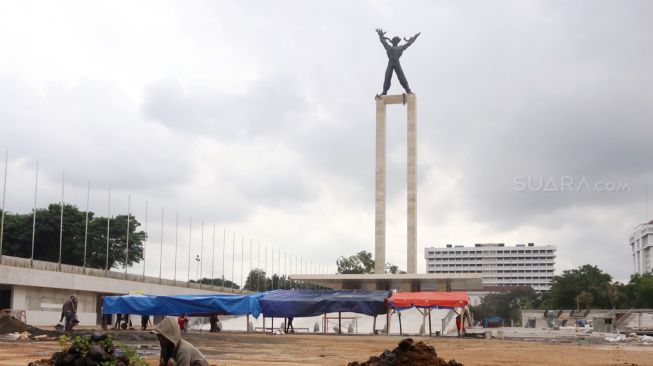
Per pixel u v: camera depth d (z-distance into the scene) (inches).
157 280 3870.6
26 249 4101.9
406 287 3715.6
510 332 2923.2
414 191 3693.4
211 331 2197.3
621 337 2284.7
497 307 7057.1
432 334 2411.4
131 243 4495.6
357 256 5989.2
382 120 3826.3
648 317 4549.7
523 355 1199.6
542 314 5728.3
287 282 6402.6
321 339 1754.4
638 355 1243.2
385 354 697.6
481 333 2250.2
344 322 2874.0
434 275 3417.8
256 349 1317.7
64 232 4126.5
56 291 2970.0
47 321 2896.2
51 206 4128.9
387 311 2146.9
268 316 2167.8
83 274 3139.8
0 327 1632.6
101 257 4345.5
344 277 3531.0
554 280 6825.8
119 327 2199.8
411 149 3740.2
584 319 5177.2
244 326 2933.1
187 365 428.8
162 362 438.0
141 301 2064.5
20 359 925.2
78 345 590.9
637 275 6963.6
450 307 2116.1
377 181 3774.6
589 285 6486.2
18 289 2704.2
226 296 2098.9
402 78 3831.2
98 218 4352.9
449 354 1210.6
